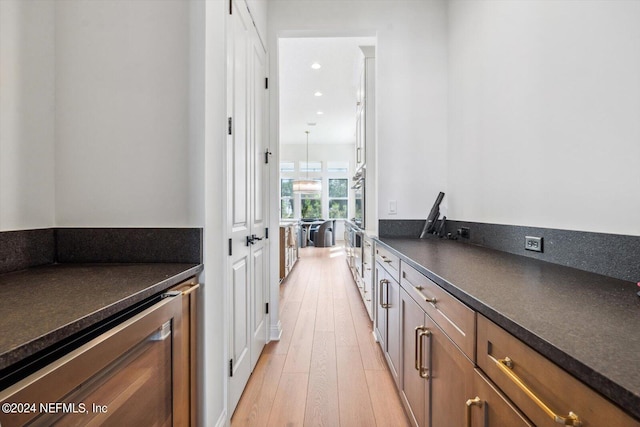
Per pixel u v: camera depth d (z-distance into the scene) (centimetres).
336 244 933
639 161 97
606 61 107
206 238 133
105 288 91
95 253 131
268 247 256
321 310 336
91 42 133
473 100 208
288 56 402
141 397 87
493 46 183
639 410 39
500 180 175
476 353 84
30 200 121
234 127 167
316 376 203
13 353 52
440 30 253
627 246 100
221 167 150
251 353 203
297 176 958
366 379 200
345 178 963
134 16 134
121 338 77
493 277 107
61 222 132
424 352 128
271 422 160
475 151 205
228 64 157
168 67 133
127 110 134
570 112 124
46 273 111
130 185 133
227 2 156
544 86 139
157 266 124
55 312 70
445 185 253
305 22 254
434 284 116
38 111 124
